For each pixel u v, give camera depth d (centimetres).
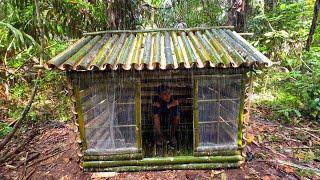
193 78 393
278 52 745
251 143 511
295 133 566
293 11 776
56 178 433
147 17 723
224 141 424
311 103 636
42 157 502
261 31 798
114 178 418
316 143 532
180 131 548
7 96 709
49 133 590
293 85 710
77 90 394
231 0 678
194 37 486
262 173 427
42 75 718
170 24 773
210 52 402
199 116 410
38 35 605
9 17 593
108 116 410
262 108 668
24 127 619
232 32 498
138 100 401
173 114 514
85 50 420
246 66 375
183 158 427
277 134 558
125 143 421
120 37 493
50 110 677
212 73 389
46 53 612
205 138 421
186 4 773
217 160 426
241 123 413
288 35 704
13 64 729
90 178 419
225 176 417
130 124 412
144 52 413
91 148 422
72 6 611
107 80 391
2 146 506
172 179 412
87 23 643
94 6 648
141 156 424
